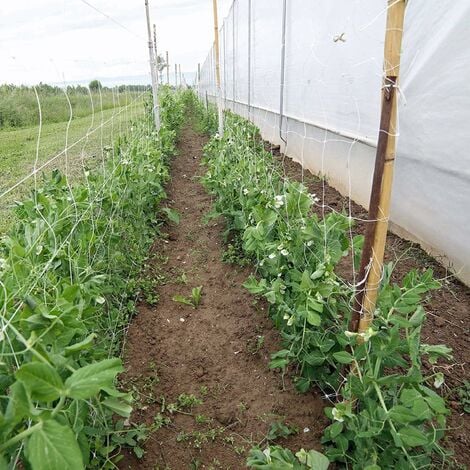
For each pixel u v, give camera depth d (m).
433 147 2.71
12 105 10.53
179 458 1.67
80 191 2.19
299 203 2.05
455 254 2.67
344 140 4.16
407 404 1.16
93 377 0.81
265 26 7.13
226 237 3.46
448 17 2.47
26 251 1.54
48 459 0.72
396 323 1.36
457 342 2.13
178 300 2.71
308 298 1.53
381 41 3.23
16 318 1.10
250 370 2.11
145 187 3.27
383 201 1.29
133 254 2.98
